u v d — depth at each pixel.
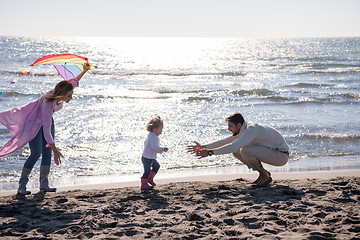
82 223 3.76
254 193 4.99
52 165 8.17
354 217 3.83
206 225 3.74
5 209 4.25
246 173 7.58
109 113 15.56
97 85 28.34
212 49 108.56
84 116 14.62
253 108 17.67
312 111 16.56
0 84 26.77
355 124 13.22
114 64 51.22
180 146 10.09
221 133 11.78
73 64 5.21
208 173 7.65
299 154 9.41
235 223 3.78
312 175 7.26
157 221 3.87
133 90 25.56
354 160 8.80
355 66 45.69
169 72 39.19
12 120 4.85
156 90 25.56
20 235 3.49
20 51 75.44
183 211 4.25
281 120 14.26
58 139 10.71
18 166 7.98
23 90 23.95
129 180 7.19
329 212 4.08
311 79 33.44
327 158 9.01
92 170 7.91
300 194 4.92
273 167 8.13
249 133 5.13
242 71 40.75
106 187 6.48
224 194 5.00
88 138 10.97
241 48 115.50
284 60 59.75
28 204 4.51
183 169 7.98
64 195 5.05
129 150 9.71
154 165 5.57
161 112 16.19
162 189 5.45
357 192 4.97
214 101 20.61
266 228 3.55
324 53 78.81
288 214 3.99
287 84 29.45
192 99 21.33
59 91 4.75
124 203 4.57
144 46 131.00
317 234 3.35
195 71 40.97
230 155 9.25
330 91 25.25
